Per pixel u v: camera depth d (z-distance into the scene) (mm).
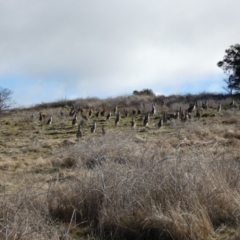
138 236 6219
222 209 6688
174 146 14188
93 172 7973
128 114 30766
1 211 6277
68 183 8008
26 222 5883
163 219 6125
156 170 7301
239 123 21703
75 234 6383
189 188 6746
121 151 11461
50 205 7148
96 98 43344
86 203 7059
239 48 46594
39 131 24078
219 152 9453
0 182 9367
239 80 46688
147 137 17047
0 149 17234
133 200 6668
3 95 41219
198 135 17094
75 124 25906
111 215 6527
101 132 20188
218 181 7172
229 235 6051
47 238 5758
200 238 5910
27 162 13297
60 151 14438
